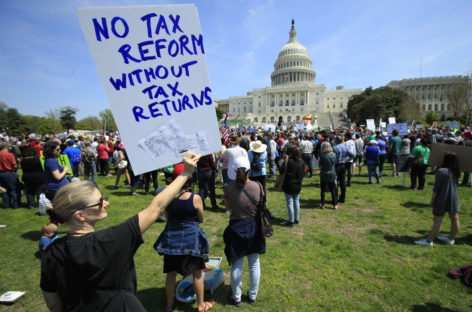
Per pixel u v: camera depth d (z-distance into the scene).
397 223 6.27
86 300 1.33
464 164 4.84
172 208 2.99
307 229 5.99
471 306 3.34
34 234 5.91
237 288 3.27
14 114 63.06
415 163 9.46
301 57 100.44
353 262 4.45
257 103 104.81
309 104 96.06
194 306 3.36
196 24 1.87
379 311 3.26
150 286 3.86
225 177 7.21
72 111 76.56
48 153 5.46
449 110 82.88
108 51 1.68
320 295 3.59
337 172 7.93
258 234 3.15
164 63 1.80
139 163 1.73
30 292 3.77
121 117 1.71
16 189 8.04
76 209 1.39
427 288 3.71
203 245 3.04
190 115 1.87
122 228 1.43
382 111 56.06
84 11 1.63
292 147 6.18
